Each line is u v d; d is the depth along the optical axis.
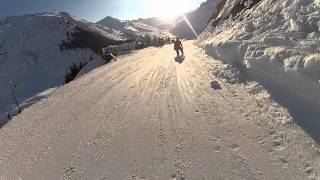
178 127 10.16
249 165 7.53
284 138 8.12
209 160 8.09
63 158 9.93
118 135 10.57
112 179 8.23
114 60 35.91
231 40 14.99
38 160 10.28
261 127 8.88
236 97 11.20
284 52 10.34
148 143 9.59
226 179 7.27
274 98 9.96
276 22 13.41
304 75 8.99
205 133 9.40
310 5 12.22
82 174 8.76
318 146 7.45
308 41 10.12
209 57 18.53
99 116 12.80
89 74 24.97
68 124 12.84
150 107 12.45
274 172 7.10
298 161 7.22
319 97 8.43
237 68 13.34
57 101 17.39
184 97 12.65
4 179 9.67
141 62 25.75
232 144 8.50
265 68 10.98
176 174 7.85
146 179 7.92
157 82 16.00
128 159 8.97
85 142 10.64
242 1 29.77
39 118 14.98
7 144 12.65
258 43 12.44
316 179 6.55
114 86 17.36
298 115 8.73
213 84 13.02
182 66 18.70
